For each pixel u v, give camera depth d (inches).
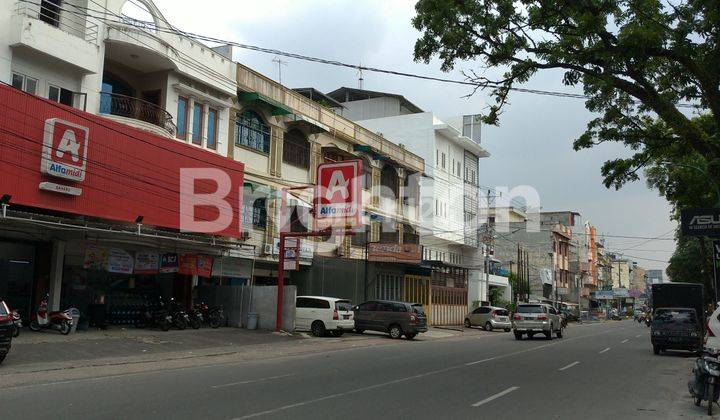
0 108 662.5
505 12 575.8
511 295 2437.3
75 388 440.8
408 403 414.0
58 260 816.3
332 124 1347.2
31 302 807.7
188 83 977.5
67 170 720.3
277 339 940.0
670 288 1151.0
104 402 384.2
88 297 883.4
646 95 602.5
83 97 811.4
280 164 1186.0
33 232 776.3
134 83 951.6
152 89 948.0
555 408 415.2
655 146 745.0
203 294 1091.9
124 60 908.6
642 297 5246.1
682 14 558.9
